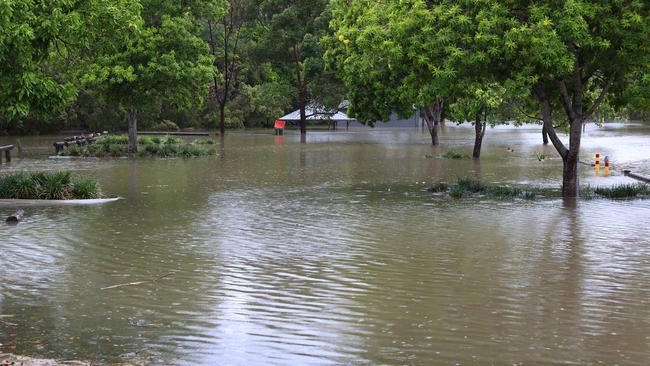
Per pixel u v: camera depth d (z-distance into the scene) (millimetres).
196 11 39438
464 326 8664
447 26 20016
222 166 31406
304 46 60125
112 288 10500
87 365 7262
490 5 19234
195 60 38875
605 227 15617
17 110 15539
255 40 70812
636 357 7594
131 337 8258
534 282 10805
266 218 17047
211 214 17609
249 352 7758
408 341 8109
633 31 18969
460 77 20328
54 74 34406
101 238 14359
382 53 21891
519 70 19656
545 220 16641
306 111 76562
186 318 9016
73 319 8961
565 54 18641
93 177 26438
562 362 7445
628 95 20672
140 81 36406
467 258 12539
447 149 43312
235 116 78625
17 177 20422
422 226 15898
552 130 20875
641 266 11852
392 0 21844
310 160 34875
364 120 45344
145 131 67500
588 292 10227
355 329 8555
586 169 30094
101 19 18734
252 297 10008
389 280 10969
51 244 13734
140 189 22734
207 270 11641
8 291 10320
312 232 15164
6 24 14500
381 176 27062
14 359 7402
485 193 21578
